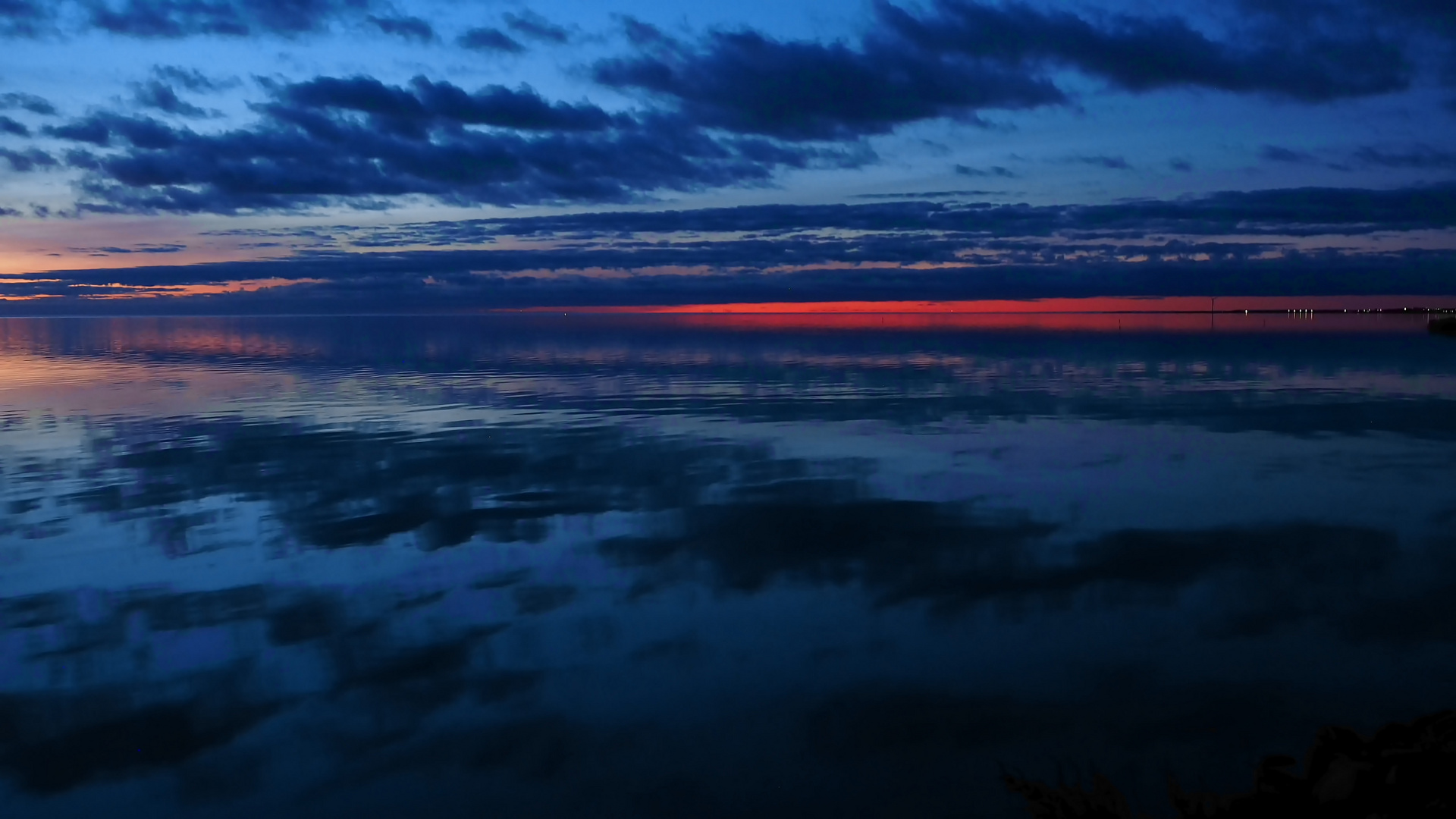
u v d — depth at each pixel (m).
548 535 7.41
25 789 3.63
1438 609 5.41
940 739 3.96
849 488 9.13
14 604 5.78
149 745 3.98
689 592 5.96
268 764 3.81
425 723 4.16
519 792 3.59
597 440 12.32
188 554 6.86
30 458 11.05
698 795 3.55
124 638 5.19
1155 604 5.59
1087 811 2.66
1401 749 2.27
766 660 4.83
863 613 5.53
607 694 4.44
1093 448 11.30
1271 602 5.60
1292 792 2.39
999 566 6.45
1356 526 7.37
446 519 7.96
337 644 5.09
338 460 10.88
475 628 5.32
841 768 3.72
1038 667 4.68
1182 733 3.96
